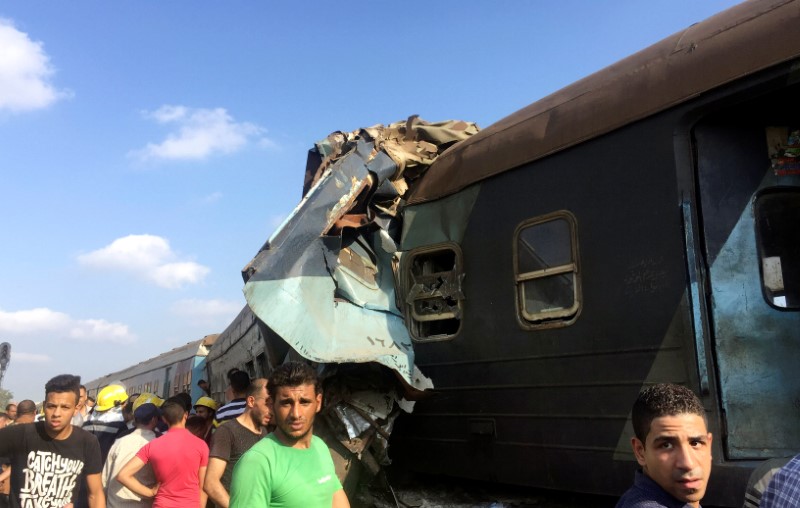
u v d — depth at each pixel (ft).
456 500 18.33
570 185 16.29
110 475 15.78
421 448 19.17
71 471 13.48
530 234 17.16
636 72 15.38
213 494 13.07
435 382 19.06
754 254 14.03
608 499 15.79
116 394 22.50
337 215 18.57
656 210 14.38
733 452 12.91
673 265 13.93
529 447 16.34
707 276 13.66
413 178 21.34
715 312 13.50
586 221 15.80
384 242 20.57
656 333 14.06
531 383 16.56
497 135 18.66
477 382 17.94
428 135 21.45
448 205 19.66
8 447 13.33
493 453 17.20
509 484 16.81
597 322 15.26
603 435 14.79
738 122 14.49
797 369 13.70
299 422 8.98
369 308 18.74
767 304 13.85
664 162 14.35
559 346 16.05
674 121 14.28
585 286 15.64
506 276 17.60
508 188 17.90
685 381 13.46
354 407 17.17
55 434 13.47
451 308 19.16
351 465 17.28
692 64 14.14
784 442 13.26
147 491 14.69
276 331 15.97
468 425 17.95
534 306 16.88
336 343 16.69
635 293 14.57
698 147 14.23
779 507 7.09
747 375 13.39
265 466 8.73
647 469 6.86
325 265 17.85
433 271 20.34
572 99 16.84
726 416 13.06
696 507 6.57
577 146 16.25
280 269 16.92
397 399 17.70
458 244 19.11
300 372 9.20
